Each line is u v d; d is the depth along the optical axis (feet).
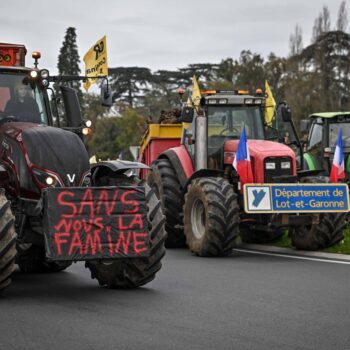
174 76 215.10
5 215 27.96
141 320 24.43
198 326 23.52
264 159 45.52
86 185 29.86
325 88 156.56
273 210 44.06
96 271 31.19
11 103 33.06
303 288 31.07
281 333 22.54
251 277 34.53
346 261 41.09
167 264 40.24
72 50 130.11
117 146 177.17
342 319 24.57
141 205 28.68
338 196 44.91
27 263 36.27
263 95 52.01
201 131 49.44
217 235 43.68
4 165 30.53
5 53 35.73
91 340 21.65
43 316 25.08
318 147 61.21
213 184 44.73
